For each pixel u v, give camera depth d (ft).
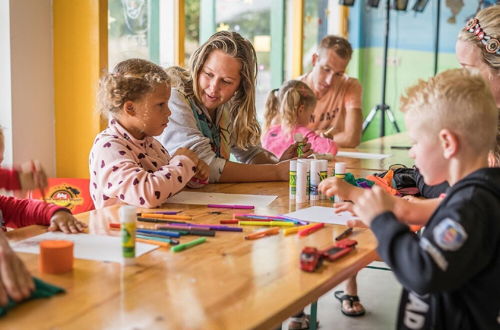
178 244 4.16
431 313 3.44
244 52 6.93
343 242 4.21
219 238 4.41
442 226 3.13
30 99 8.77
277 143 10.26
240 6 14.25
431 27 19.08
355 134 12.45
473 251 3.09
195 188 6.57
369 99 19.98
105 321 2.84
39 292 3.11
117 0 10.66
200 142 6.79
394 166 8.37
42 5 8.85
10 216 4.78
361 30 19.72
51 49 9.07
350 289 8.50
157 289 3.28
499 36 5.75
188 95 6.99
